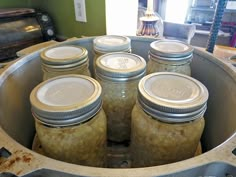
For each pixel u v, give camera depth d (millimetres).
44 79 389
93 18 676
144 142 299
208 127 360
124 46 430
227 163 193
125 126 385
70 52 406
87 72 411
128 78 341
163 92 286
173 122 263
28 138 358
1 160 196
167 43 431
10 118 311
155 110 264
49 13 809
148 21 679
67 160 281
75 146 274
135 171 185
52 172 189
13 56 724
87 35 722
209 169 198
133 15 769
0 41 692
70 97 278
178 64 379
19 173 187
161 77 326
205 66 402
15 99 346
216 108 350
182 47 408
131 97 359
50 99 274
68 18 752
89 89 297
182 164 193
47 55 388
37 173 190
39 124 275
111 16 665
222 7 446
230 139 217
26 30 746
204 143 356
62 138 267
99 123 292
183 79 321
